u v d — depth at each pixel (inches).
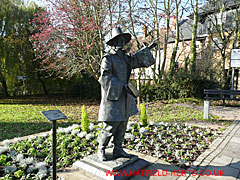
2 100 745.6
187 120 321.4
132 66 139.3
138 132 225.1
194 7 589.9
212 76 645.9
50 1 401.7
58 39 415.2
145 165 144.9
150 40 541.6
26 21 869.2
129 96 136.7
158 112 406.6
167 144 190.2
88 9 410.6
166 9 532.1
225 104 498.6
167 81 593.3
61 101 715.4
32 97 862.5
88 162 138.7
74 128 240.2
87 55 428.8
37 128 301.6
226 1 633.0
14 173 132.4
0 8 857.5
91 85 767.1
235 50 390.9
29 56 898.7
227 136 223.9
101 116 128.0
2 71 854.5
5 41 843.4
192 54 590.2
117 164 130.6
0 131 284.2
